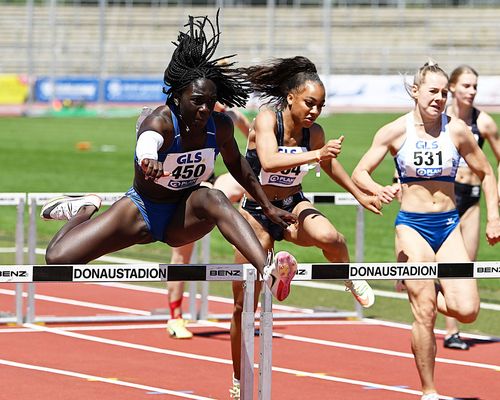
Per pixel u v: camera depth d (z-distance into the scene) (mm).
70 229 14656
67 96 104562
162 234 14836
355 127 82812
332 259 17250
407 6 123438
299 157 16031
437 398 16688
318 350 22031
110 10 119500
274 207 15438
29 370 19719
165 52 116625
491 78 95812
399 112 100250
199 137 14094
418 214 17469
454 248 17500
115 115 101250
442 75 17281
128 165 58969
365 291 16984
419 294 16719
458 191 21547
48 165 58375
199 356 21219
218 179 23000
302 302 27828
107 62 116812
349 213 44312
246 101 14758
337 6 123438
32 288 24250
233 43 117562
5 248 35156
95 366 20156
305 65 16844
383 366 20625
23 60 116750
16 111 105062
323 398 18000
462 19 116938
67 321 24469
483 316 26000
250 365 13508
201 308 25125
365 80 101812
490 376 19844
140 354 21312
